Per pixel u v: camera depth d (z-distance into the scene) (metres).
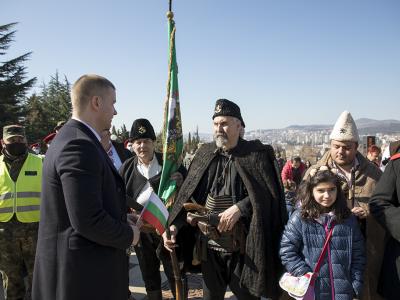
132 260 5.52
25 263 3.87
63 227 1.97
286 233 2.70
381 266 2.77
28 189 3.81
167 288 4.48
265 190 2.78
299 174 9.89
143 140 3.74
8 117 29.17
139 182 3.76
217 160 3.02
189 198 3.02
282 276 2.71
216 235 2.82
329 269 2.56
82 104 2.14
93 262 2.00
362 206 2.98
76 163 1.90
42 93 47.28
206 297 2.99
